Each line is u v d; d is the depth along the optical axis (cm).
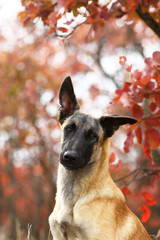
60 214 556
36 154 1666
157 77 583
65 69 1741
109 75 1777
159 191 1551
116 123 600
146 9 666
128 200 1456
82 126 584
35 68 1681
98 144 585
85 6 645
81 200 549
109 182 571
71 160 550
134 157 1775
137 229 566
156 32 711
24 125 1664
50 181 1691
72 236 555
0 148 1764
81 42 1744
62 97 623
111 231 522
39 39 1619
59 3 629
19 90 1628
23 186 1842
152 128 619
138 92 593
